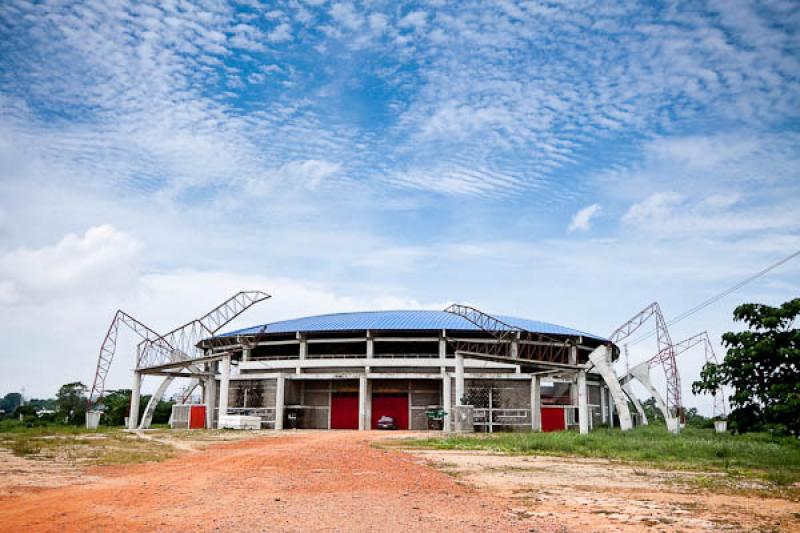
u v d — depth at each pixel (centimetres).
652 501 1758
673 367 9469
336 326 8644
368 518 1377
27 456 2911
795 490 2048
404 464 2677
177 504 1529
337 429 8081
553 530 1307
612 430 6644
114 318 9719
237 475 2166
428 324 8569
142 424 8125
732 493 1961
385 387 8275
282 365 8500
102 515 1377
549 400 9056
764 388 3644
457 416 6694
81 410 12012
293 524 1292
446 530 1269
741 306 3775
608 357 6975
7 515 1384
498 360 6981
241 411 7906
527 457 3331
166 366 7900
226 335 9425
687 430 7162
